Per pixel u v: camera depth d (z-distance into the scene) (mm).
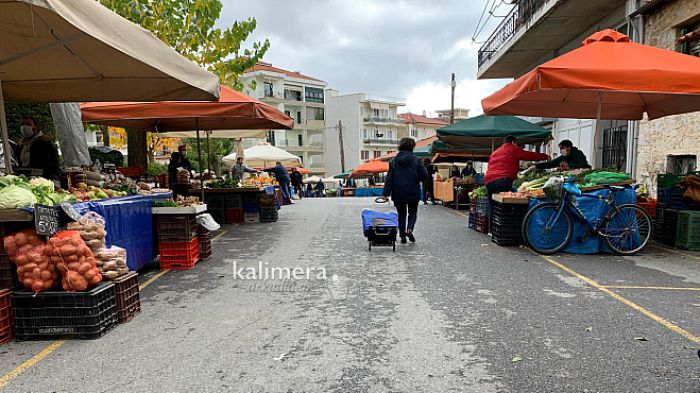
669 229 7133
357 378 2896
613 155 12617
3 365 3148
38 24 4008
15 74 5473
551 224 6512
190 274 5711
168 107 7199
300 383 2844
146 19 9109
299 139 60812
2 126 4598
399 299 4539
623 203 6523
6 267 3619
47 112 10414
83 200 4961
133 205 5359
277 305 4414
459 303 4375
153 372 3016
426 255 6652
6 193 3555
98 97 6215
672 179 7273
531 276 5336
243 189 11008
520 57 17969
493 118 11930
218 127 11391
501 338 3500
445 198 14969
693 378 2832
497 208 7438
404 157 7438
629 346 3314
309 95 61156
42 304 3557
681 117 9414
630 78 5652
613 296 4508
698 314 3969
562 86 5766
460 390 2725
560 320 3859
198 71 5035
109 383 2873
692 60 6168
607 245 6516
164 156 33219
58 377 2961
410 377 2898
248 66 10953
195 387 2807
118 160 13336
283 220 11539
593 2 11992
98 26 3496
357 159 70312
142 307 4398
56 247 3516
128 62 5113
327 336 3604
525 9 15078
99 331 3631
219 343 3494
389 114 74500
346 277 5457
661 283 4969
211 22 9961
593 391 2693
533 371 2951
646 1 10617
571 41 15539
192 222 6133
